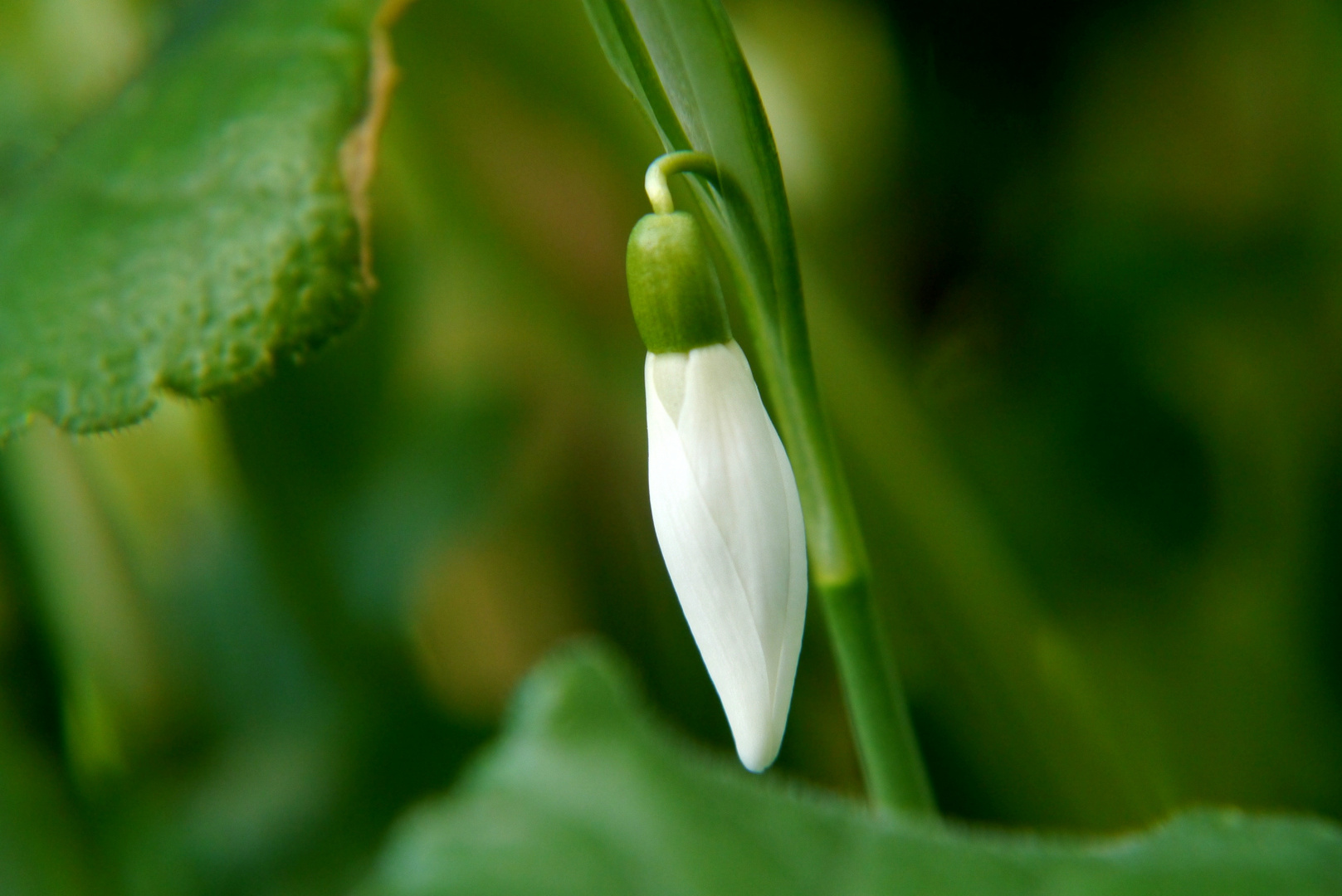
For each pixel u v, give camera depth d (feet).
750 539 0.68
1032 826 0.89
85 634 1.04
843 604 0.71
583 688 0.83
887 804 0.73
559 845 0.80
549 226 0.90
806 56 1.10
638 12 0.66
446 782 1.01
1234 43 1.07
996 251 1.13
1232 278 1.10
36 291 0.77
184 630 1.06
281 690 1.06
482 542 1.11
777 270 0.67
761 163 0.66
